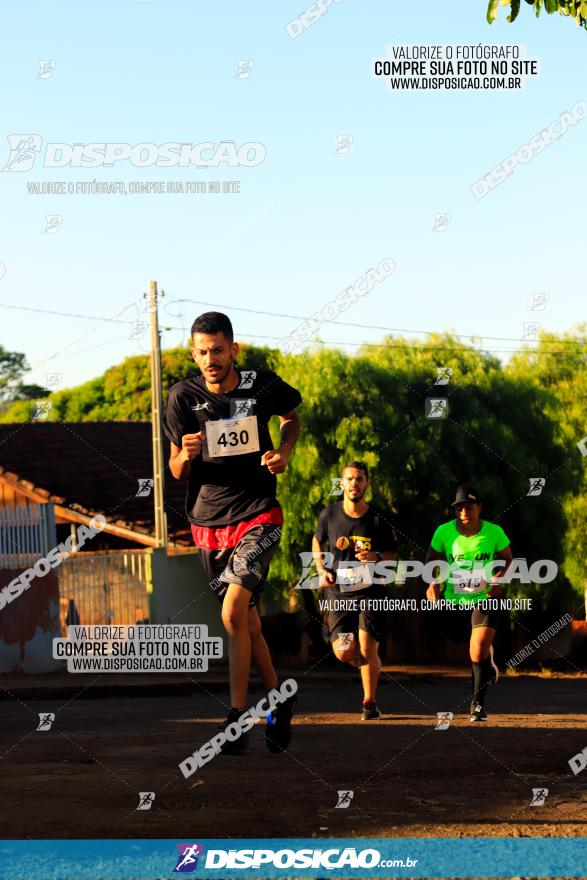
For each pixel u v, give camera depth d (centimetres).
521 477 2791
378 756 718
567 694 1844
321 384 2591
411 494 2658
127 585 2380
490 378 2806
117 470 3005
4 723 1155
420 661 3008
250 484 639
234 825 489
